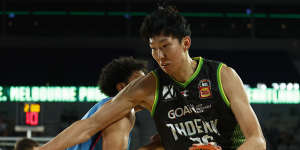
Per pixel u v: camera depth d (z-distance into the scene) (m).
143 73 4.64
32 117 11.88
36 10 28.62
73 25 28.66
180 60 3.32
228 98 3.40
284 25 29.47
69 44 29.20
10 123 22.55
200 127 3.45
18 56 28.66
